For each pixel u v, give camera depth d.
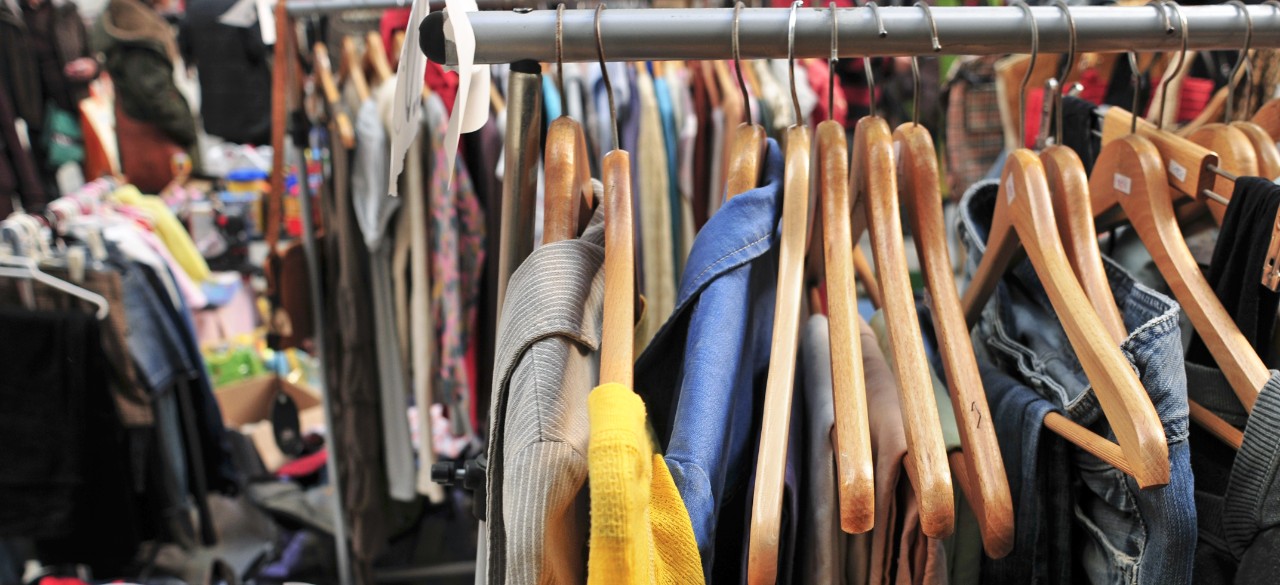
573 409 0.46
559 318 0.47
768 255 0.62
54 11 2.94
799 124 0.59
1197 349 0.67
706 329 0.52
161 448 1.72
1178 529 0.52
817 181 0.63
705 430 0.47
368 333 1.46
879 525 0.55
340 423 1.56
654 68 1.49
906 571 0.54
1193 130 0.81
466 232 1.40
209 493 1.92
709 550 0.46
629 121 1.38
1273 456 0.52
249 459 2.12
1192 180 0.65
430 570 1.85
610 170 0.53
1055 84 0.70
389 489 1.62
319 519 1.97
